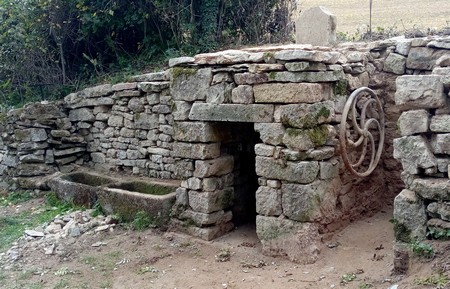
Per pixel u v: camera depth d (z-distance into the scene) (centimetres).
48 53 979
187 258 567
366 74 632
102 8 927
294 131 520
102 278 525
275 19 985
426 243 403
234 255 566
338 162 566
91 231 645
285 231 534
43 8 927
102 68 957
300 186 521
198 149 603
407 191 421
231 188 641
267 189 545
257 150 546
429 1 1162
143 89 731
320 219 538
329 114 537
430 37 638
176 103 616
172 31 930
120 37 980
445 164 400
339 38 865
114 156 809
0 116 847
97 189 700
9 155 844
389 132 665
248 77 543
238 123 641
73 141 838
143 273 532
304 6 1230
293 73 512
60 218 688
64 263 565
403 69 645
